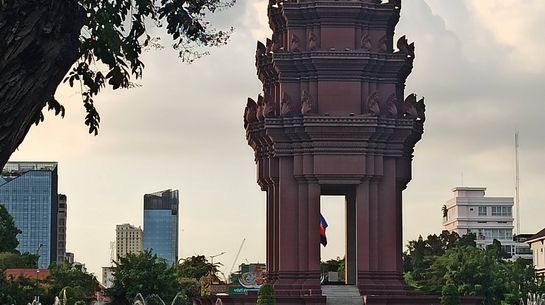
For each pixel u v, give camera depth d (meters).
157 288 144.62
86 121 23.73
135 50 22.97
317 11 101.81
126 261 146.50
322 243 107.75
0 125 17.66
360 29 103.00
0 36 17.45
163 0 23.02
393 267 101.19
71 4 18.02
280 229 101.00
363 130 99.81
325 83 101.31
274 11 105.12
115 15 22.20
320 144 100.06
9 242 190.12
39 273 174.88
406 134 101.75
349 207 107.25
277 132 101.19
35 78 17.77
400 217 103.50
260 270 132.00
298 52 101.50
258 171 105.75
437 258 174.88
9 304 141.12
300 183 101.12
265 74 104.50
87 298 164.12
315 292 98.75
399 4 103.38
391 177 101.75
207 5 23.52
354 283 105.06
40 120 21.88
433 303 99.31
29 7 17.53
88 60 23.22
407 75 104.81
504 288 151.12
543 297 165.38
